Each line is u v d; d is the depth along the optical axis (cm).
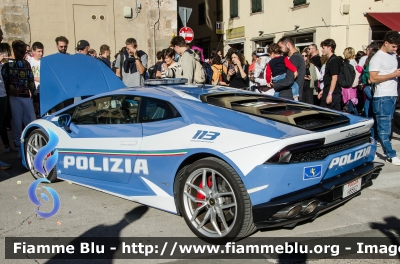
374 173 371
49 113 571
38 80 744
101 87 554
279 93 602
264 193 286
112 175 396
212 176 315
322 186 305
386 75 539
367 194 443
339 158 320
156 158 353
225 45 2388
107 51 865
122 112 401
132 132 379
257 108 343
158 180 355
